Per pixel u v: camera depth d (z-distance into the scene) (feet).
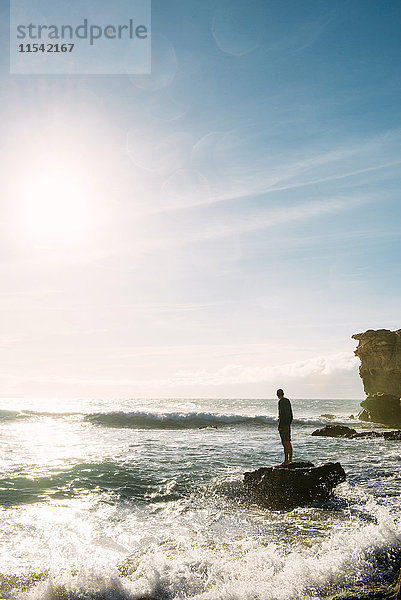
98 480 40.57
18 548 23.11
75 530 26.73
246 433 95.50
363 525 27.55
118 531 26.81
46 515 29.73
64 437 78.59
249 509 32.99
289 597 16.60
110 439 77.05
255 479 37.96
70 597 17.28
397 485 39.27
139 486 39.04
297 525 28.02
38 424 108.27
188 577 19.04
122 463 49.47
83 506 32.42
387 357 155.74
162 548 23.50
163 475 43.37
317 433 91.15
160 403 235.20
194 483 40.34
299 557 21.17
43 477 40.96
